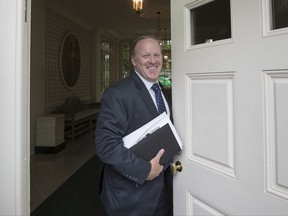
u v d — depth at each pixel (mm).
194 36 1177
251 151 904
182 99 1240
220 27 1040
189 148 1222
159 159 1194
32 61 4941
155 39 1354
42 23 5289
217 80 1044
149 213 1307
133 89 1299
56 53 6090
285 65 778
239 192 959
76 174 3770
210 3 1085
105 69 10008
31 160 4477
